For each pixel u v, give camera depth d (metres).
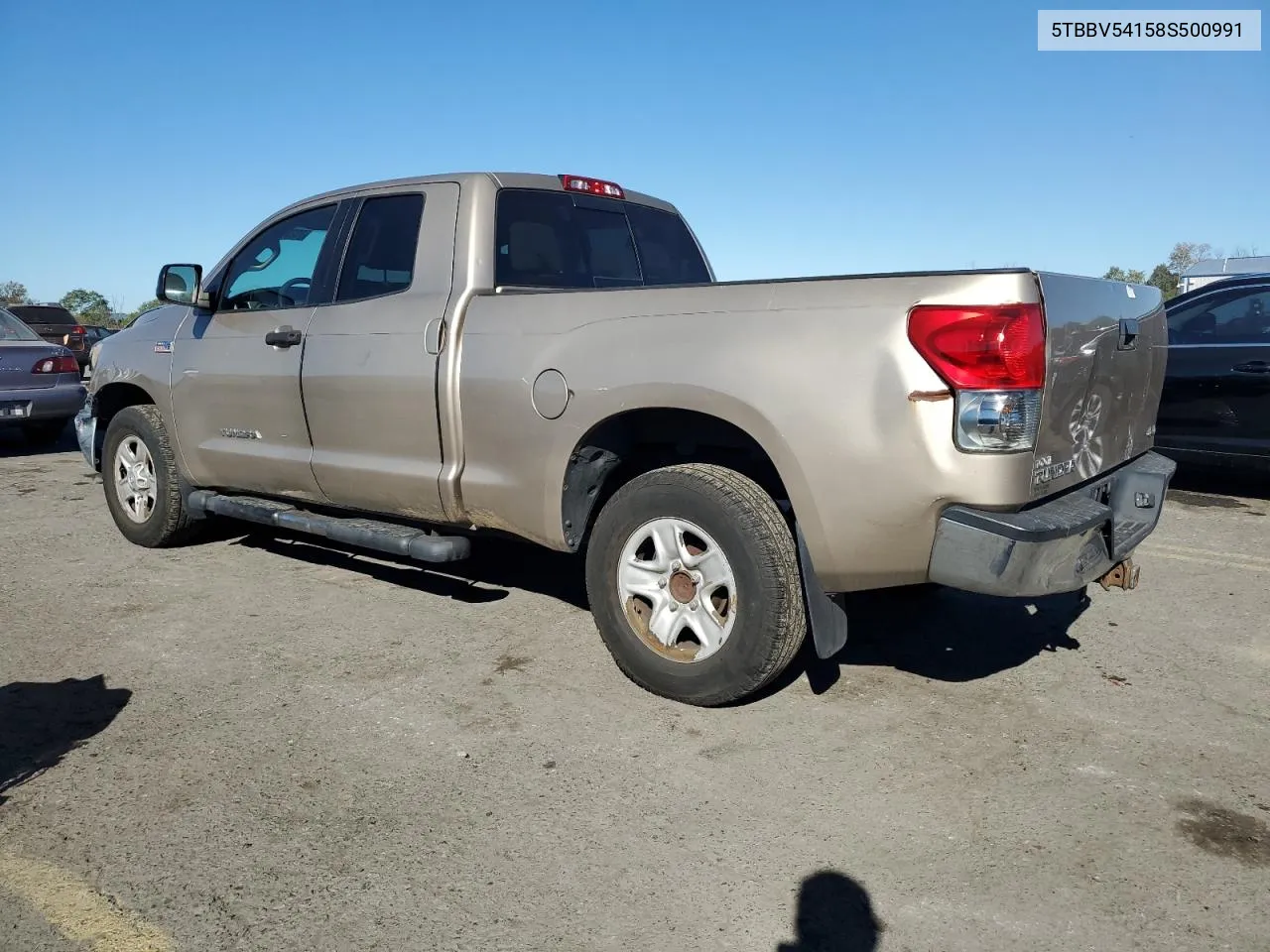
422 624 4.58
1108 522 3.39
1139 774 3.16
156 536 5.86
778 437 3.22
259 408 4.97
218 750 3.31
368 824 2.86
